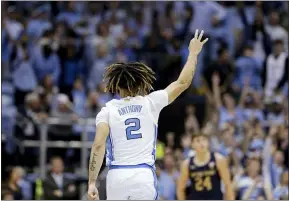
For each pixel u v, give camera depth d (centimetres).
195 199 1256
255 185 1580
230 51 2456
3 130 1970
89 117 2067
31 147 1992
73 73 2341
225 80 2278
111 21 2522
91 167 758
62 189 1777
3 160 1956
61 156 1997
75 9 2583
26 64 2242
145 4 2658
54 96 2116
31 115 2008
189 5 2538
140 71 786
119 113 769
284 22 2573
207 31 2472
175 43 2366
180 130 2184
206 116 2188
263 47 2486
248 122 2062
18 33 2373
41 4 2544
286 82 2338
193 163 1260
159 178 1717
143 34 2506
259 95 2250
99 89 2147
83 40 2388
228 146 1880
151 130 770
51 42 2356
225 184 1252
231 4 2541
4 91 2170
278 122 2114
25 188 1789
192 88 2267
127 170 754
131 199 750
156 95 780
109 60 2347
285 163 1939
